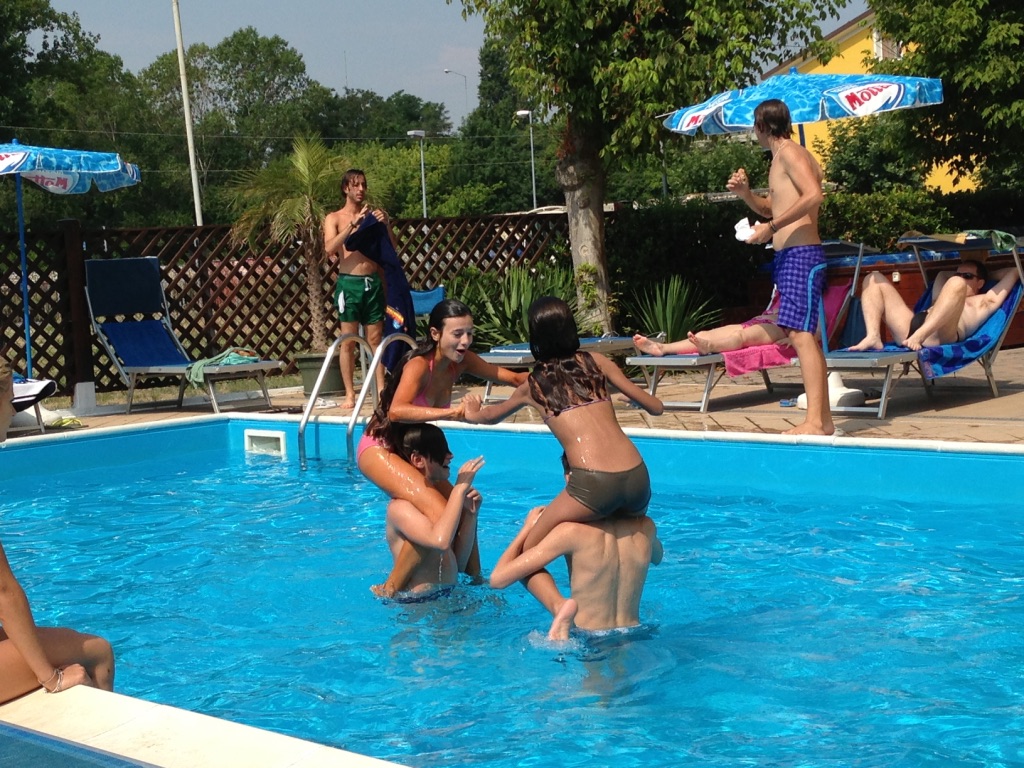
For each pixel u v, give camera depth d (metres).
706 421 8.16
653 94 11.01
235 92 84.88
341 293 9.53
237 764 2.32
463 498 4.56
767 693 3.58
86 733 2.55
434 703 3.62
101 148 62.25
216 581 5.24
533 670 3.87
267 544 5.92
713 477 7.03
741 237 7.29
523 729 3.37
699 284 13.89
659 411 4.34
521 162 84.25
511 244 13.62
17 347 10.82
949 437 6.88
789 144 7.02
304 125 84.88
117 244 11.36
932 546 5.30
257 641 4.36
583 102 11.40
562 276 12.29
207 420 9.17
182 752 2.39
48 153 9.41
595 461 4.00
